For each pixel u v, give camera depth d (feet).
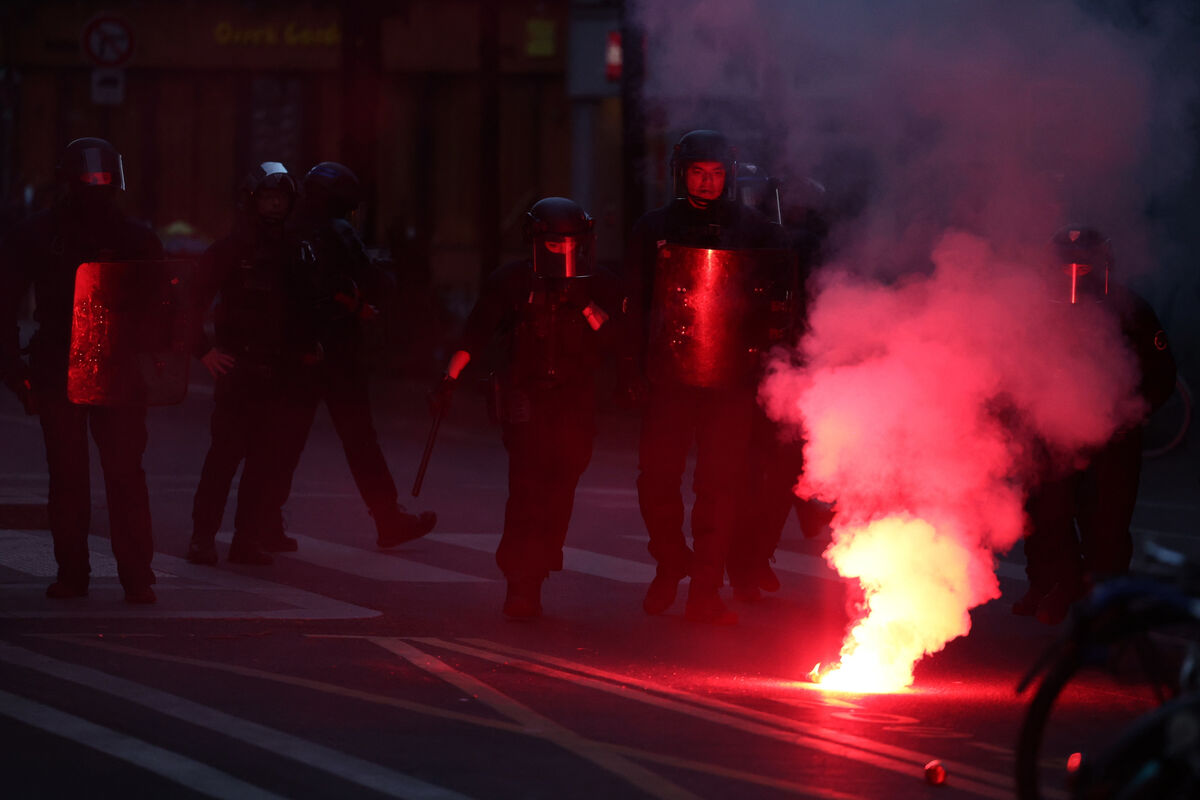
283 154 463.83
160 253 84.84
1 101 437.58
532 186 451.12
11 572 92.79
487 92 238.07
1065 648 46.47
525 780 54.70
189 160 465.88
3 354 82.94
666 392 86.74
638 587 96.63
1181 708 41.29
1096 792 42.06
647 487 87.81
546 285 85.40
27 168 459.32
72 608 83.35
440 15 454.40
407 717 63.00
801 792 53.98
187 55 461.37
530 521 85.30
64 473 85.10
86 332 82.79
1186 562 45.06
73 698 64.18
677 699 67.62
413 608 87.45
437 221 457.27
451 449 165.17
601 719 63.57
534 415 85.30
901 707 67.46
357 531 112.78
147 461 145.28
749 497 92.48
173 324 83.56
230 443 98.43
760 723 63.57
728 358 85.15
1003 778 56.34
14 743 57.67
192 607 84.94
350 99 244.63
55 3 457.68
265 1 460.55
